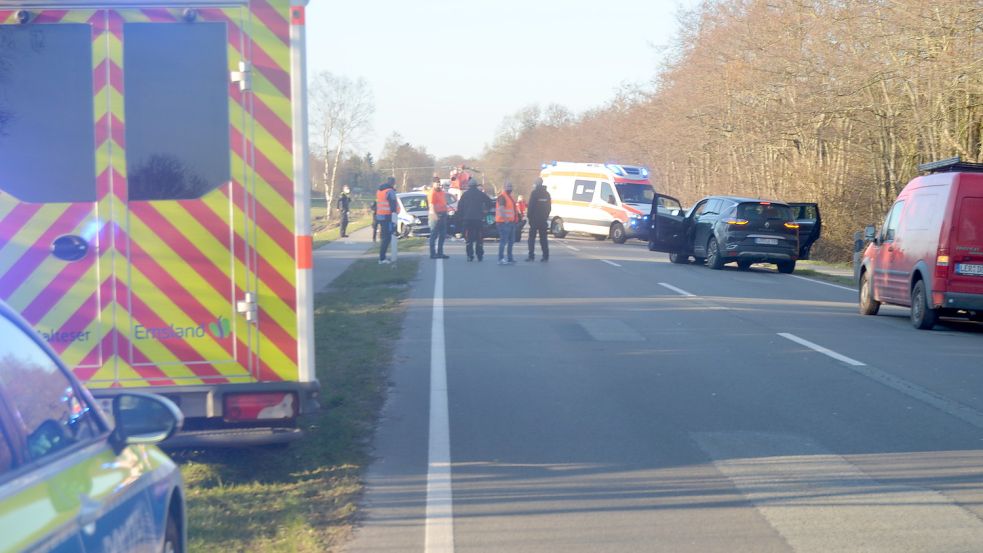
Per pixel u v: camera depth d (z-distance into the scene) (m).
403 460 7.09
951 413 8.63
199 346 6.20
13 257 6.02
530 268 23.72
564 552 5.33
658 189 55.59
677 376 10.15
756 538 5.55
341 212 41.75
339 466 6.86
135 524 3.52
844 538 5.55
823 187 33.00
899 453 7.35
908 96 29.00
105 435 3.68
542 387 9.57
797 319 15.02
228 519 5.70
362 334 12.65
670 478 6.69
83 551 2.93
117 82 6.04
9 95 5.96
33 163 6.01
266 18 6.11
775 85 34.56
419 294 17.62
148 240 6.12
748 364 10.87
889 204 31.08
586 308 15.72
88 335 6.11
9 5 5.89
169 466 4.22
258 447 7.20
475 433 7.85
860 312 16.45
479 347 11.85
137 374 6.16
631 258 28.81
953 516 5.93
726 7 40.53
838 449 7.45
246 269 6.21
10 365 3.11
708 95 40.44
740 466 6.98
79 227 6.06
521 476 6.72
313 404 6.33
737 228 24.89
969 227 13.79
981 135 26.84
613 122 63.53
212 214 6.16
